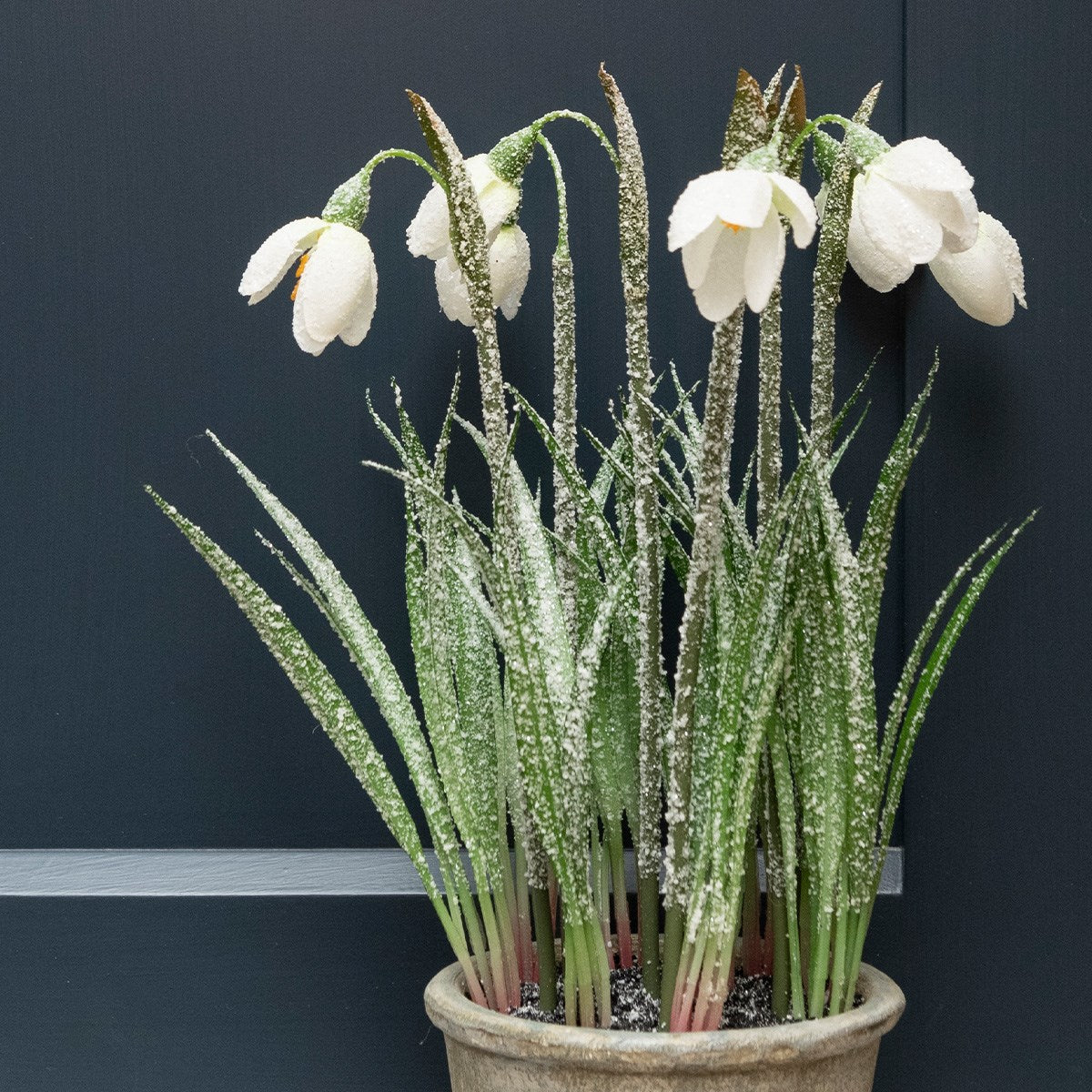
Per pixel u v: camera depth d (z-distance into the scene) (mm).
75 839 783
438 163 661
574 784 661
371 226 783
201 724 784
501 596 657
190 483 785
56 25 787
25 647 786
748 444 773
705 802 664
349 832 781
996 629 766
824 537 662
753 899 705
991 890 764
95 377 788
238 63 785
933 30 770
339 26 784
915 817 768
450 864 680
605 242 779
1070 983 760
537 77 780
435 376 782
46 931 779
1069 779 762
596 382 779
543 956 683
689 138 777
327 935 778
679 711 655
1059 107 766
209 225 786
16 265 788
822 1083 643
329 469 784
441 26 782
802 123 673
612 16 779
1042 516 765
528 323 781
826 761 661
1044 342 766
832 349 681
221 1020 777
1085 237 765
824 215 681
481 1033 646
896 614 772
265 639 673
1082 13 766
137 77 786
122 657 785
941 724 768
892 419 773
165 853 782
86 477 787
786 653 653
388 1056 775
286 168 784
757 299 594
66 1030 777
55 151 787
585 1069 637
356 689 782
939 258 705
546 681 665
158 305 787
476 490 780
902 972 767
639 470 666
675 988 654
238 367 785
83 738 784
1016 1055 761
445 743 681
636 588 688
